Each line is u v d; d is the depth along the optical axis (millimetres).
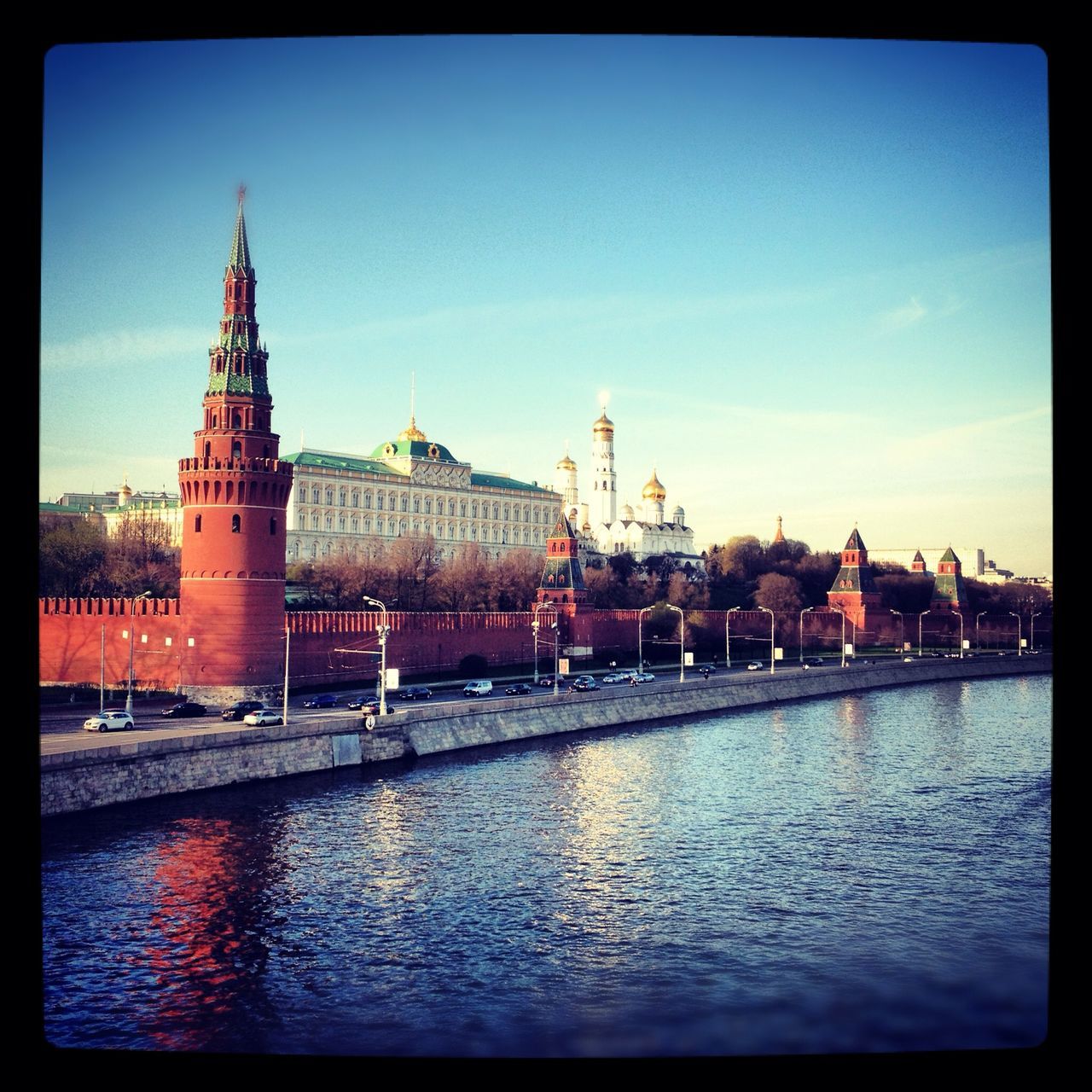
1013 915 49688
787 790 76750
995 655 184625
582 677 124812
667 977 42781
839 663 168375
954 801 73500
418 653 119625
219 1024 38531
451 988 41625
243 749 74625
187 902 49969
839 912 50156
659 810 69938
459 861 57312
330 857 57375
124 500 199000
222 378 96500
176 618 99750
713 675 138000
